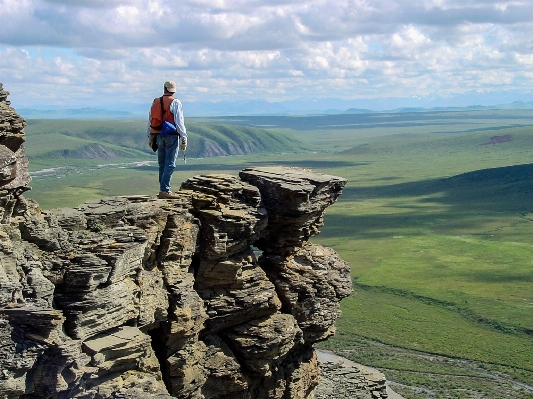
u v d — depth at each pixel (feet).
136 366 122.21
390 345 434.30
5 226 109.19
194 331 136.56
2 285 103.09
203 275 142.92
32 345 104.01
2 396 100.63
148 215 129.29
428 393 330.34
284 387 160.76
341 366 219.82
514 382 362.12
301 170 168.45
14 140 113.91
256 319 150.30
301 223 156.25
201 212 141.59
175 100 142.41
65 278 113.60
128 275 122.72
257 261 159.02
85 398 112.06
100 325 115.65
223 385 147.13
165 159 143.95
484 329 489.67
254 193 148.66
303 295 160.04
